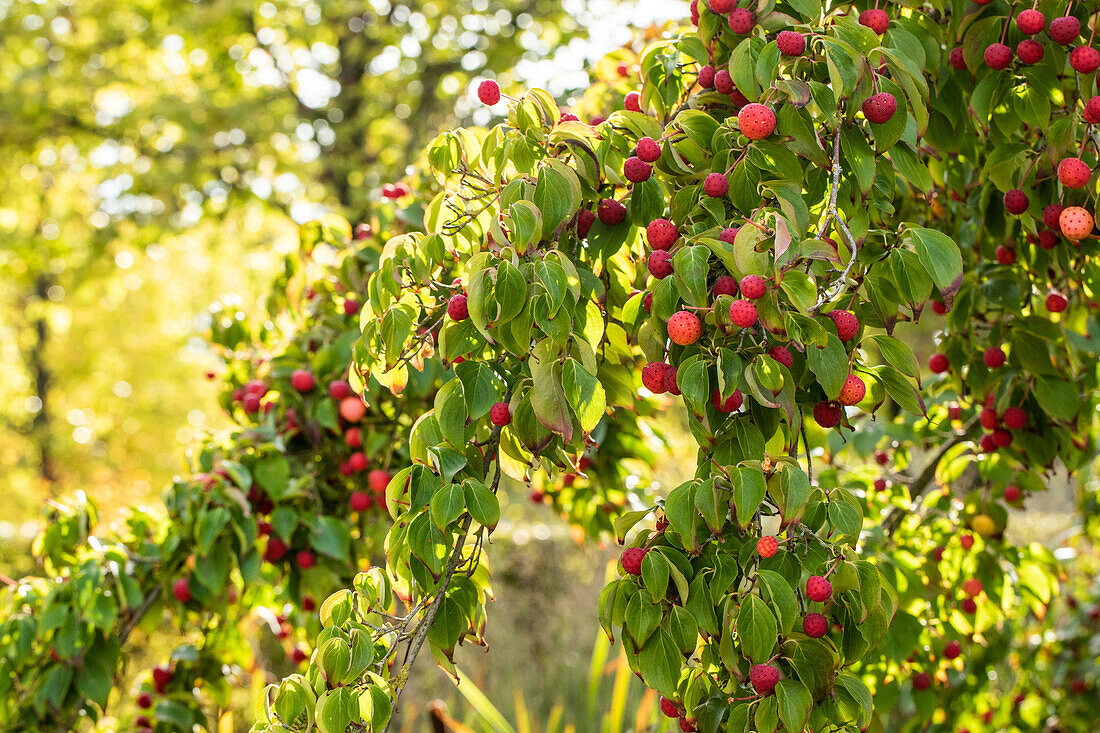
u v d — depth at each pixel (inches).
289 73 268.5
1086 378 76.5
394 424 85.7
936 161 67.7
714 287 45.3
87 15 265.0
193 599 85.9
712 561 45.8
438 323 52.8
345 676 45.6
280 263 93.4
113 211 263.9
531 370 46.1
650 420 94.3
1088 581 131.0
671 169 50.6
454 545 50.7
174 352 411.8
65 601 80.1
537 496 99.8
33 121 257.8
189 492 82.0
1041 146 56.6
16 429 460.1
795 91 44.5
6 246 277.7
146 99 260.8
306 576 84.7
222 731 93.1
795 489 43.3
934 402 85.9
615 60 85.2
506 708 159.2
